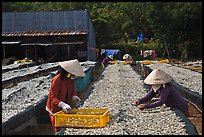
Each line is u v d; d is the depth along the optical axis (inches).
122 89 450.0
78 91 465.7
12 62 1256.8
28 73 674.2
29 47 1362.0
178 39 1635.1
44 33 1315.2
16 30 1334.9
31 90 437.4
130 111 285.3
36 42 1332.4
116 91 432.8
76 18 1316.4
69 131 217.5
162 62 1252.5
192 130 221.1
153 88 256.5
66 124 225.3
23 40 1341.0
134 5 1777.8
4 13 1332.4
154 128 225.5
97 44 1800.0
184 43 1633.9
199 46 1626.5
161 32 1632.6
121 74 717.3
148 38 1936.5
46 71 796.0
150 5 1622.8
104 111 245.8
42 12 1328.7
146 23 1811.0
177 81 549.0
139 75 700.0
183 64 1216.2
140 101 262.5
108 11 2012.8
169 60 1423.5
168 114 259.1
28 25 1334.9
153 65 1055.0
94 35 1669.5
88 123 224.7
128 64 1154.0
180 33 1621.6
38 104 312.7
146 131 218.1
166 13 1590.8
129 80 595.5
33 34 1312.7
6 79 545.0
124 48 1759.4
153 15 1604.3
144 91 432.1
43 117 309.1
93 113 245.6
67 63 223.5
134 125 234.1
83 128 224.4
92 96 398.6
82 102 352.5
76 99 235.8
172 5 1620.3
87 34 1291.8
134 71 829.2
